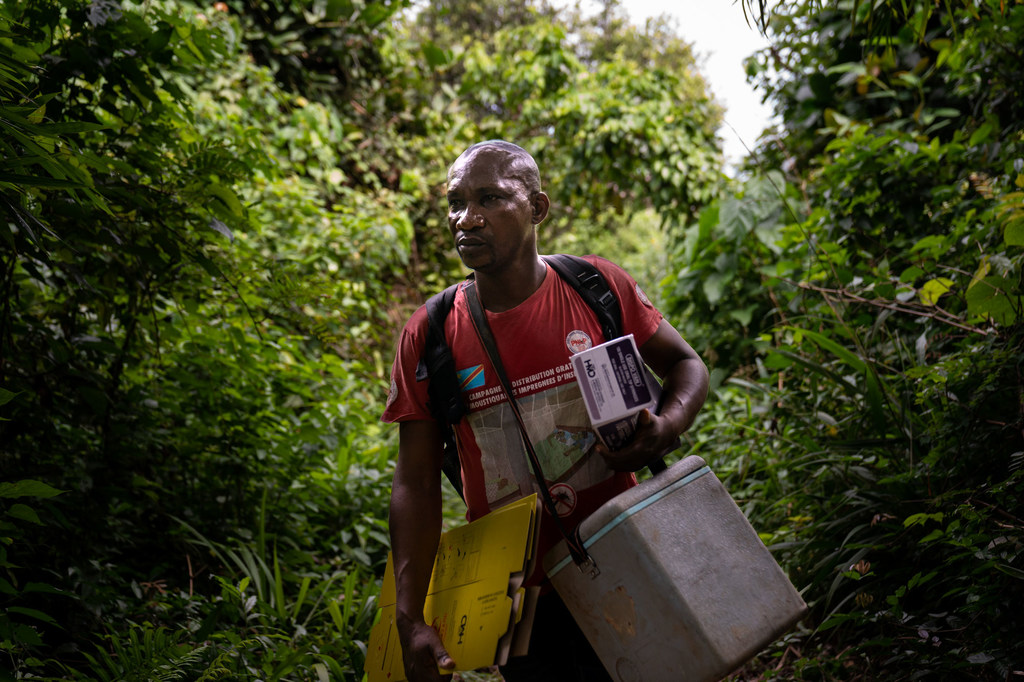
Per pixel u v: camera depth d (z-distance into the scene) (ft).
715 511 5.47
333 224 23.12
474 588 5.67
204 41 10.21
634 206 30.73
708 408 18.30
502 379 5.93
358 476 15.80
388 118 34.32
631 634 5.24
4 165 6.01
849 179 15.42
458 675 10.71
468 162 6.02
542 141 32.01
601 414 5.30
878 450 10.85
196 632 9.10
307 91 31.48
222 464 12.72
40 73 8.83
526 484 5.99
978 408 9.27
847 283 13.19
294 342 14.46
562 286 6.20
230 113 23.32
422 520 6.03
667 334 6.40
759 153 22.30
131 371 12.23
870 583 9.58
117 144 9.75
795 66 21.56
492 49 53.88
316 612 11.37
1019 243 9.36
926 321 11.53
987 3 12.94
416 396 6.18
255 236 19.39
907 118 19.43
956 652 7.93
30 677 7.13
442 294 6.29
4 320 8.91
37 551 9.31
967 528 8.23
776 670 9.58
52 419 10.36
